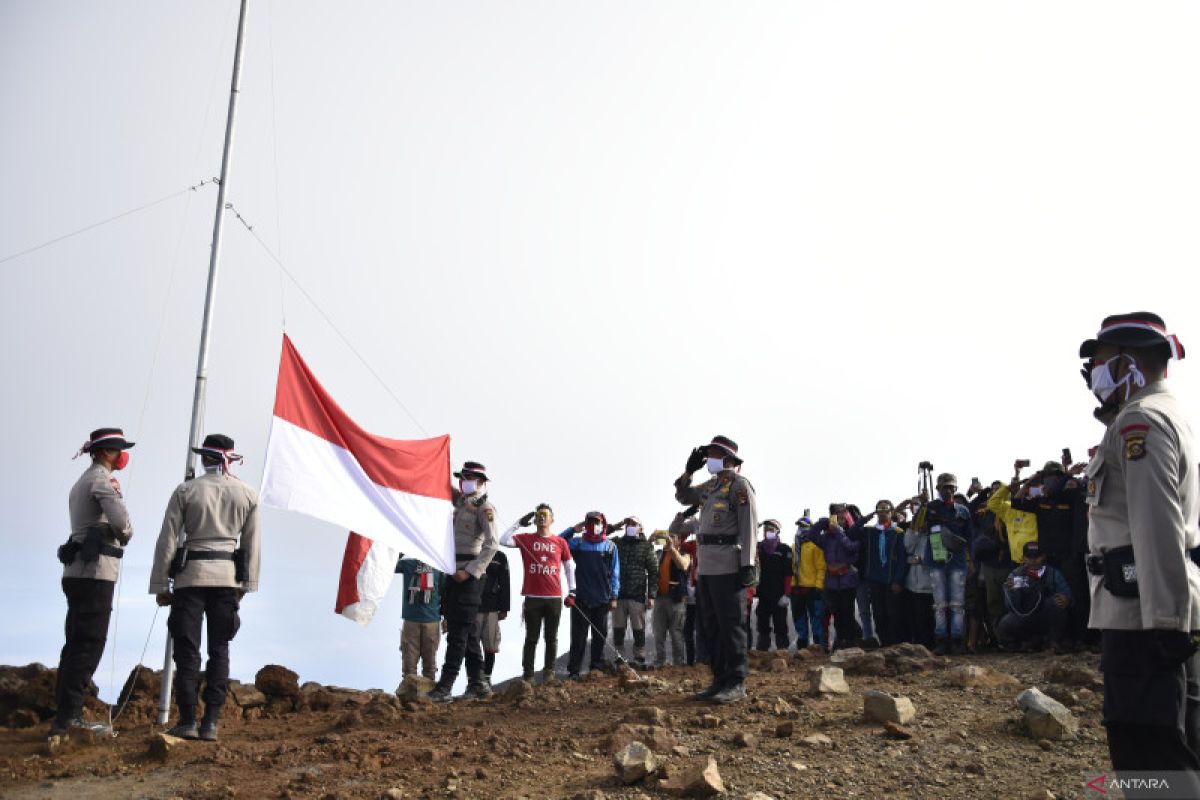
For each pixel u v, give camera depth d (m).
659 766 6.09
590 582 12.05
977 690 8.16
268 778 6.39
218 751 6.92
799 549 14.03
